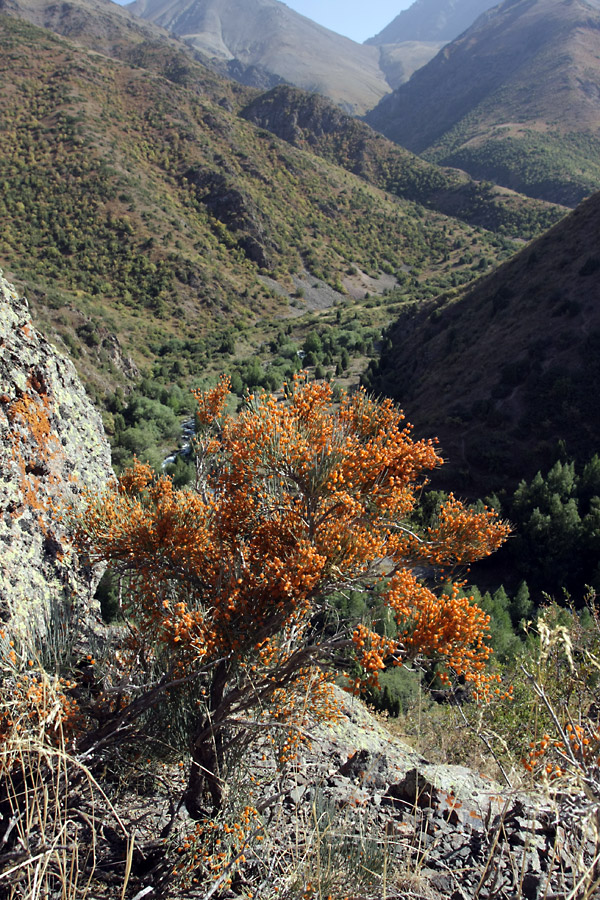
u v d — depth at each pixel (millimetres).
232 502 3648
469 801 3363
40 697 2709
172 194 148125
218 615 3283
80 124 148000
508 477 34812
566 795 2268
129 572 3867
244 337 104688
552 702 3000
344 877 2467
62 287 107562
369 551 3484
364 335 91562
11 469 4504
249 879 2734
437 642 2967
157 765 3520
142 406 52406
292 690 3428
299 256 146500
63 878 2105
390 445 3723
